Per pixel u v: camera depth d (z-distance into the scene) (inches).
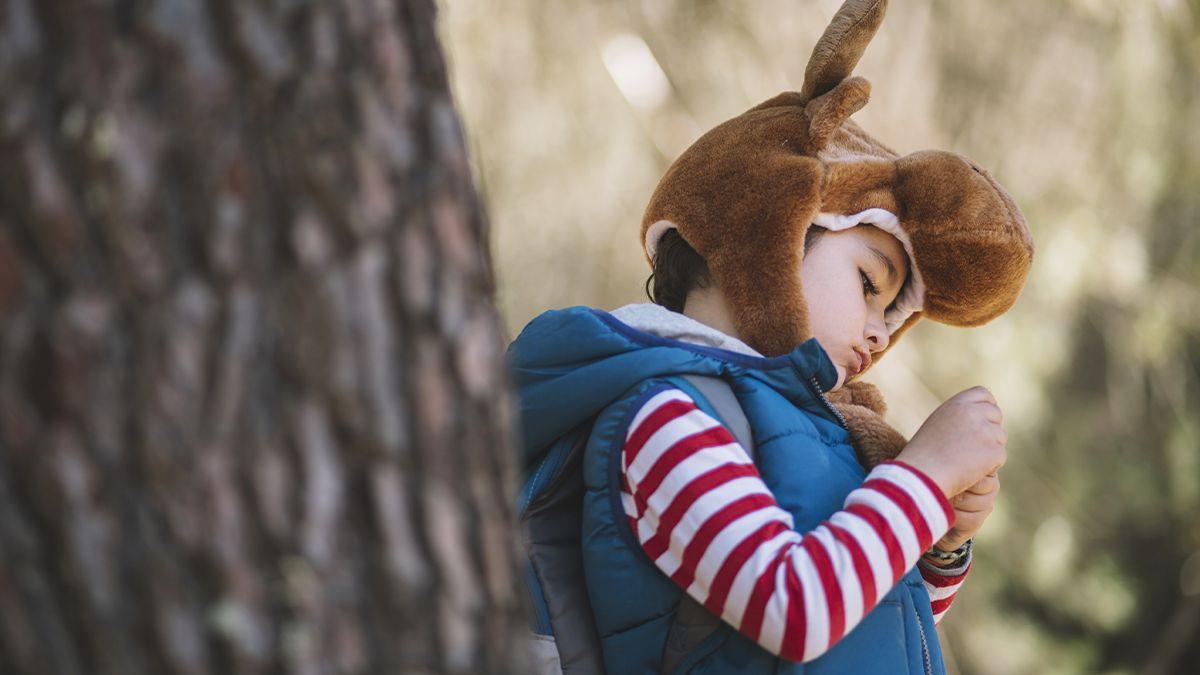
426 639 41.9
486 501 44.1
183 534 38.8
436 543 42.2
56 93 38.7
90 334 38.3
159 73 39.1
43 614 38.4
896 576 65.2
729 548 63.6
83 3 38.6
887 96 231.5
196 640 38.9
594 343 71.8
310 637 39.9
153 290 38.8
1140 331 255.1
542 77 234.7
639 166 235.8
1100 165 234.1
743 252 75.4
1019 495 290.5
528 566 71.0
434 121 43.3
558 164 235.6
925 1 232.4
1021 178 235.8
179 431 38.8
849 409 78.1
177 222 39.2
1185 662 320.5
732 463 66.2
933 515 67.1
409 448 41.8
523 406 71.9
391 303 41.7
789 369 72.5
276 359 40.1
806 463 69.4
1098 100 230.8
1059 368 269.6
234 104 39.7
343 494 40.8
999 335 255.0
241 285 39.6
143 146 38.7
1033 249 80.4
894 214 79.0
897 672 69.7
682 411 67.8
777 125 77.5
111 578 38.4
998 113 232.5
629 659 68.1
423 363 42.2
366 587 41.0
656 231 81.3
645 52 234.4
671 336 73.9
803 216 74.7
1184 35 229.3
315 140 40.7
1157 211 245.1
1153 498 291.1
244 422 39.5
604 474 68.7
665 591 67.1
